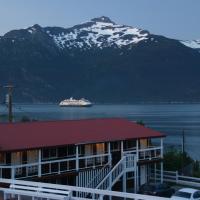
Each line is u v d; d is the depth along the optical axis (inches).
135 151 2060.8
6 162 1705.2
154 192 1775.3
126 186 2003.0
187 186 2080.5
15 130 1886.1
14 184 1327.5
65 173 1798.7
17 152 1720.0
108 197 1790.1
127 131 2123.5
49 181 1755.7
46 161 1761.8
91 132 2014.0
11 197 1185.4
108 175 1871.3
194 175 2332.7
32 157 1779.0
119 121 2301.9
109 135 2009.1
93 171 1903.3
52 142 1790.1
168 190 1818.4
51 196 1073.5
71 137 1894.7
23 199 1267.2
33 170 1734.7
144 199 997.8
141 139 2114.9
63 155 1865.2
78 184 1844.2
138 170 2081.7
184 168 2429.9
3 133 1827.0
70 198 1062.4
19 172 1684.3
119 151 2041.1
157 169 2283.5
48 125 2032.5
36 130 1929.1
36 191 1245.7
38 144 1742.1
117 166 1905.8
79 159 1872.5
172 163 2361.0
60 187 1152.2
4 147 1659.7
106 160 1980.8
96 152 1978.3
